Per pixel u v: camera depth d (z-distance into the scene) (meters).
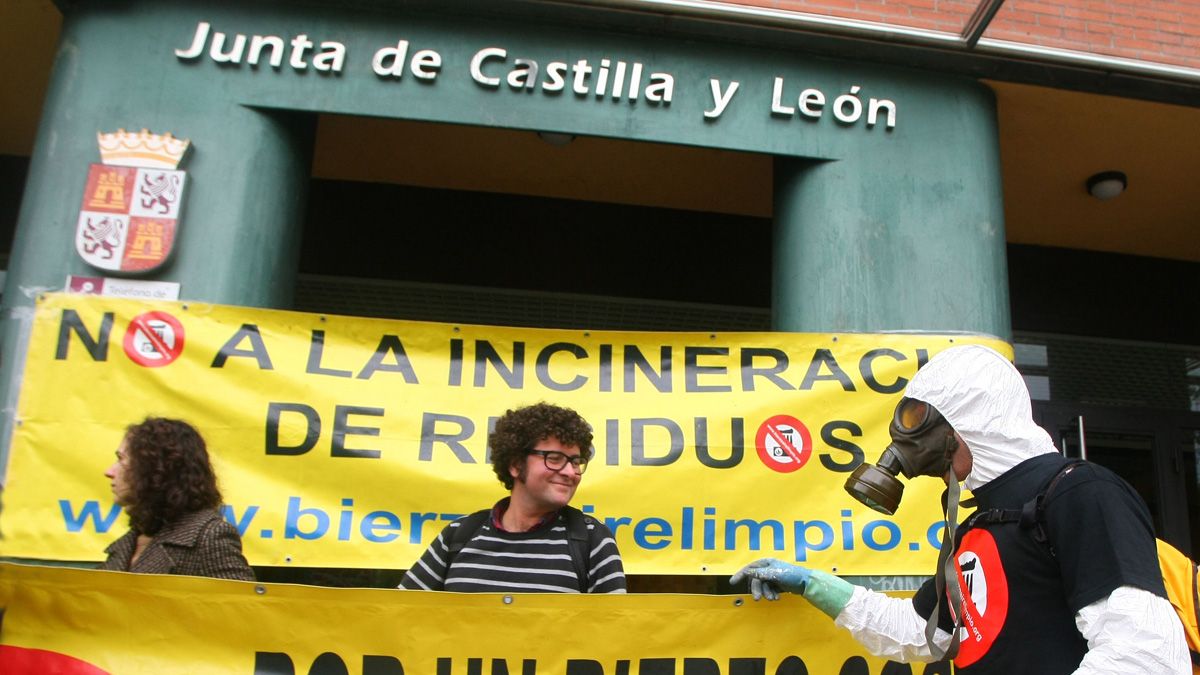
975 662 2.15
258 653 2.79
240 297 4.01
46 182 4.00
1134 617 1.87
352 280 5.98
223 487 3.37
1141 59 4.89
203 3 4.25
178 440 2.94
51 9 4.55
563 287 6.12
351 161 5.73
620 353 3.61
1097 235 6.55
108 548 3.06
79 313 3.46
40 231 3.94
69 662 2.73
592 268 6.16
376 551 3.40
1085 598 1.94
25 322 3.85
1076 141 5.37
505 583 2.85
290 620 2.80
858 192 4.48
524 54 4.41
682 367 3.60
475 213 6.14
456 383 3.55
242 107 4.18
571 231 6.20
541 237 6.16
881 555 3.48
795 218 4.54
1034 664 2.03
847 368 3.62
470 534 2.96
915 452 2.34
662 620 2.85
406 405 3.52
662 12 4.41
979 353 2.33
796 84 4.56
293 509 3.39
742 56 4.55
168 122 4.11
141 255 3.91
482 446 3.51
